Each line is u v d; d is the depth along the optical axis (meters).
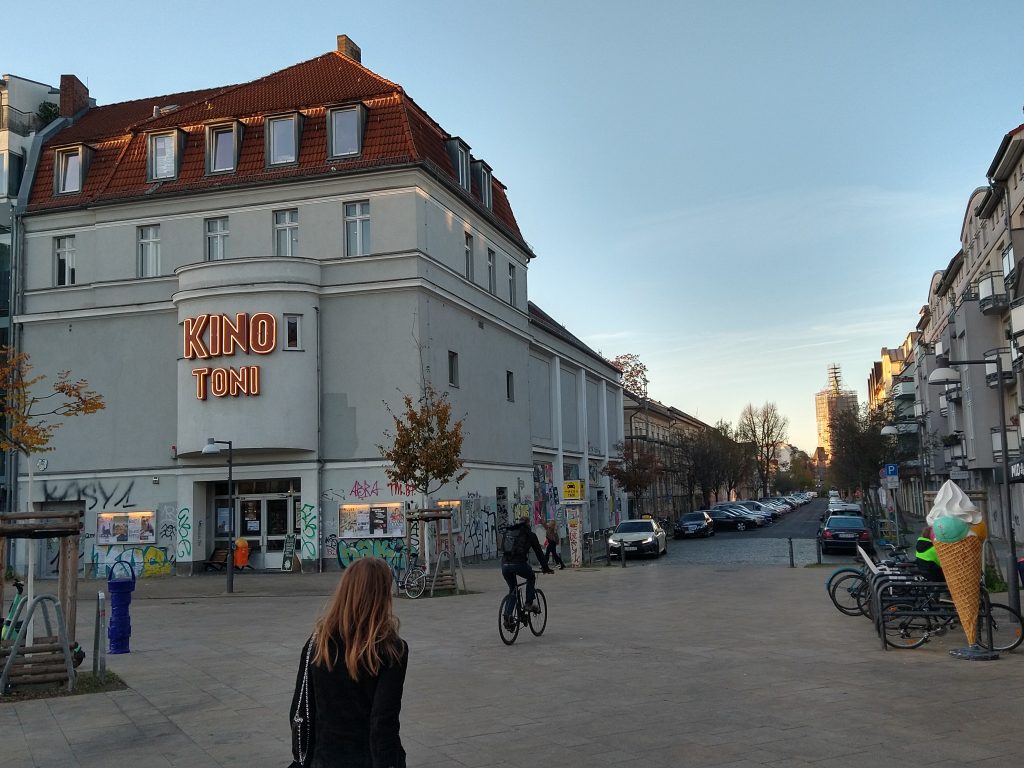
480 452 33.78
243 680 10.67
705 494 75.38
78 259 32.28
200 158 31.33
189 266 29.20
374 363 29.28
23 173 34.53
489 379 35.34
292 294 28.95
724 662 10.93
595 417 54.81
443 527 28.56
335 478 29.11
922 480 60.47
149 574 30.06
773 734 7.42
